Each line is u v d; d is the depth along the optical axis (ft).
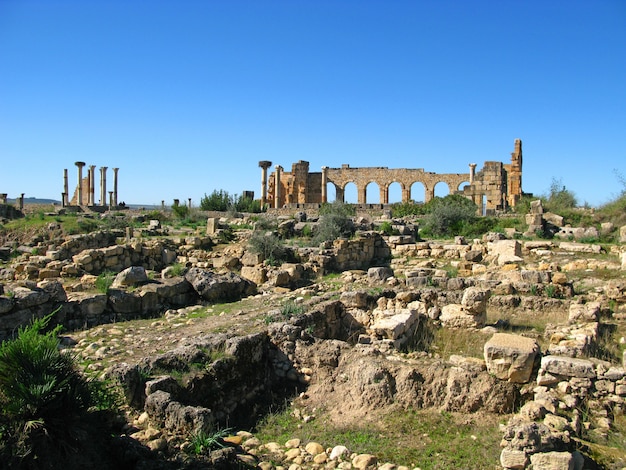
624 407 26.96
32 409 20.81
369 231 89.25
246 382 31.53
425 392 28.58
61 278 63.52
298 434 26.76
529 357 28.04
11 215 166.30
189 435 23.77
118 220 130.72
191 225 124.57
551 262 72.79
